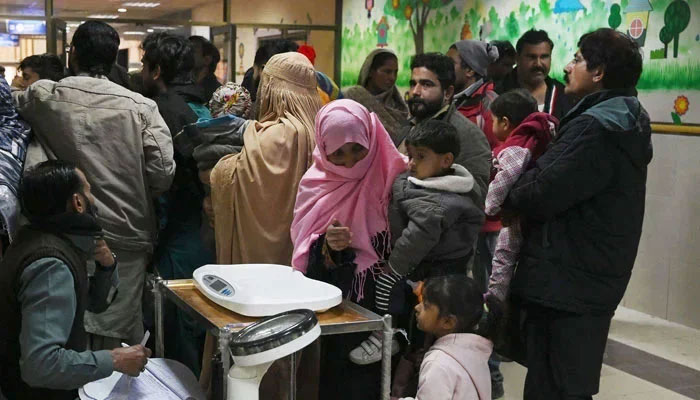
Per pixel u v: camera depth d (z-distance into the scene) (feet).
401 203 7.72
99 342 8.68
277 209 8.52
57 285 5.99
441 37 23.75
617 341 14.11
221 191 8.63
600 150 7.07
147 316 9.80
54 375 5.85
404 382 7.73
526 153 7.61
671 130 15.14
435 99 9.58
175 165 9.21
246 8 30.37
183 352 9.71
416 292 7.22
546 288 7.36
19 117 8.45
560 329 7.44
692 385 12.00
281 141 8.50
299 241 7.98
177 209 9.73
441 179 7.71
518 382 11.93
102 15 28.84
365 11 29.04
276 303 6.39
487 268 12.10
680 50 14.82
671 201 15.24
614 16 16.29
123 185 8.55
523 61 13.57
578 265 7.36
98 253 6.98
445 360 6.64
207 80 15.53
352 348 8.14
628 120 7.13
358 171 7.84
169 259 9.69
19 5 27.53
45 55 13.42
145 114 8.64
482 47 12.53
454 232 7.79
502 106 10.13
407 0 25.81
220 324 6.21
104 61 8.90
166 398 6.40
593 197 7.32
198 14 30.07
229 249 8.73
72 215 6.23
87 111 8.39
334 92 12.89
